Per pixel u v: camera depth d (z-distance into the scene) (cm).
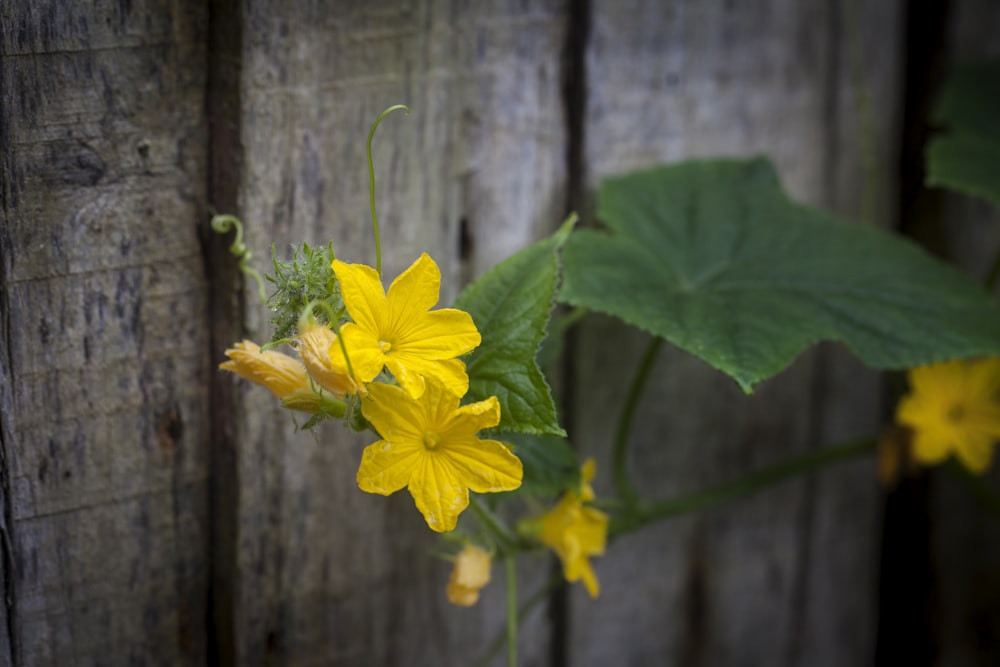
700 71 56
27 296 44
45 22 43
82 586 46
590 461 48
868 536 63
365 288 41
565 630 57
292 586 49
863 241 55
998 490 66
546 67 52
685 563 59
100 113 44
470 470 42
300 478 48
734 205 55
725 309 51
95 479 46
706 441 58
